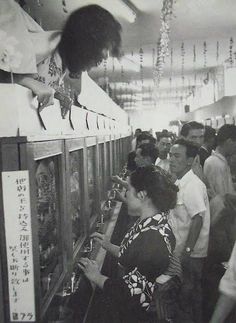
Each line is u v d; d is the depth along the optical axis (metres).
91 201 2.64
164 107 12.49
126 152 8.38
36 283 1.06
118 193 3.53
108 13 1.26
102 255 2.02
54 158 1.45
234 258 1.05
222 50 5.12
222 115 5.19
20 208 1.02
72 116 1.85
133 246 1.40
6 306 1.06
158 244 1.38
